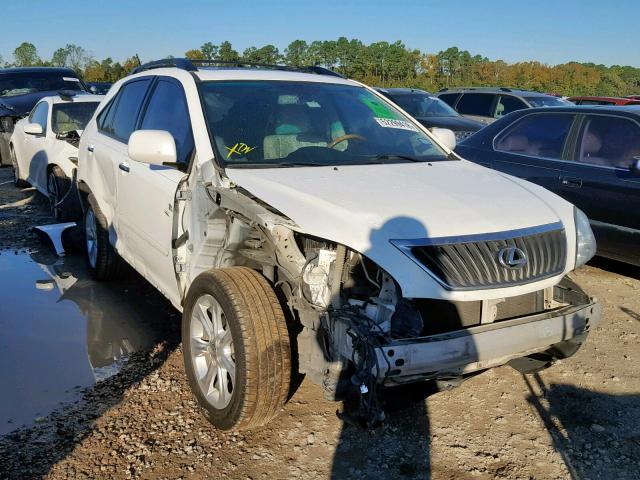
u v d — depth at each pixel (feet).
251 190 11.15
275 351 10.23
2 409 12.16
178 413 11.99
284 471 10.34
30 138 31.42
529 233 10.61
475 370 10.37
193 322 11.78
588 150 20.20
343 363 9.75
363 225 9.89
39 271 20.72
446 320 10.25
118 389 12.96
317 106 14.58
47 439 11.12
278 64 17.56
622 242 18.90
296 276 10.31
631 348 15.06
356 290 10.19
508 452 10.96
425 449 11.02
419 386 10.79
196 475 10.19
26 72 48.65
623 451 11.00
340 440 11.19
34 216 28.58
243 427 10.73
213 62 16.34
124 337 15.64
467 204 10.95
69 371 13.80
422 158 14.23
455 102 46.93
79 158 20.03
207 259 12.21
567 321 10.86
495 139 23.08
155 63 17.04
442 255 9.80
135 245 15.83
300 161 12.87
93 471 10.23
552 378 13.57
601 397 12.80
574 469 10.52
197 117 13.16
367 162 13.35
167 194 13.39
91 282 19.67
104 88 70.59
